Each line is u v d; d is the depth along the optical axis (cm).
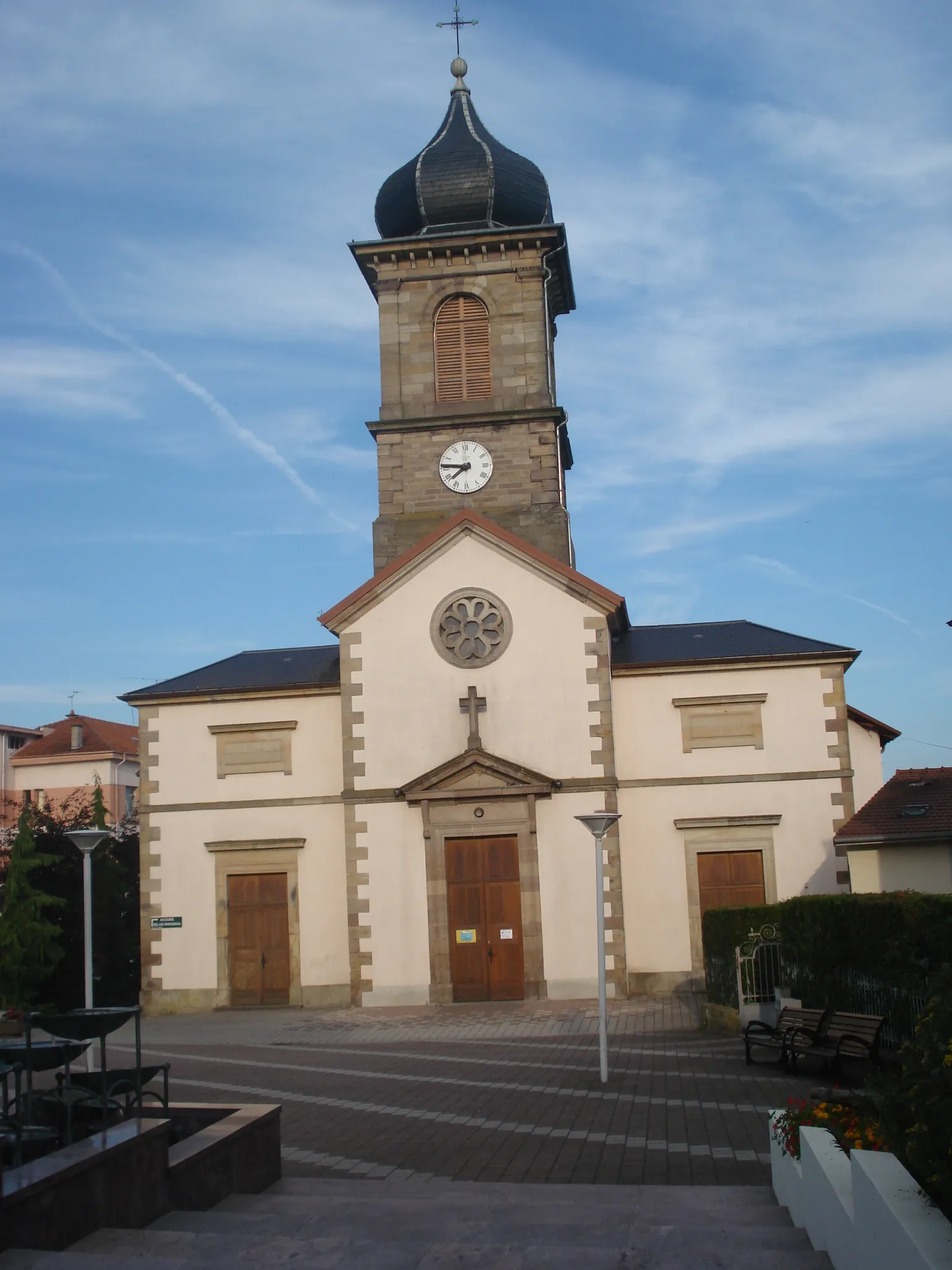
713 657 3216
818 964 2039
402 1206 1037
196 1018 3044
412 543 3538
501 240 3603
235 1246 845
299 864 3206
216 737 3284
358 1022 2745
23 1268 752
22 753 6500
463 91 3862
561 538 3509
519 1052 2188
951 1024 674
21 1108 1060
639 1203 1038
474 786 3003
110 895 3628
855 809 3162
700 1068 1898
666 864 3152
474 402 3594
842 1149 838
